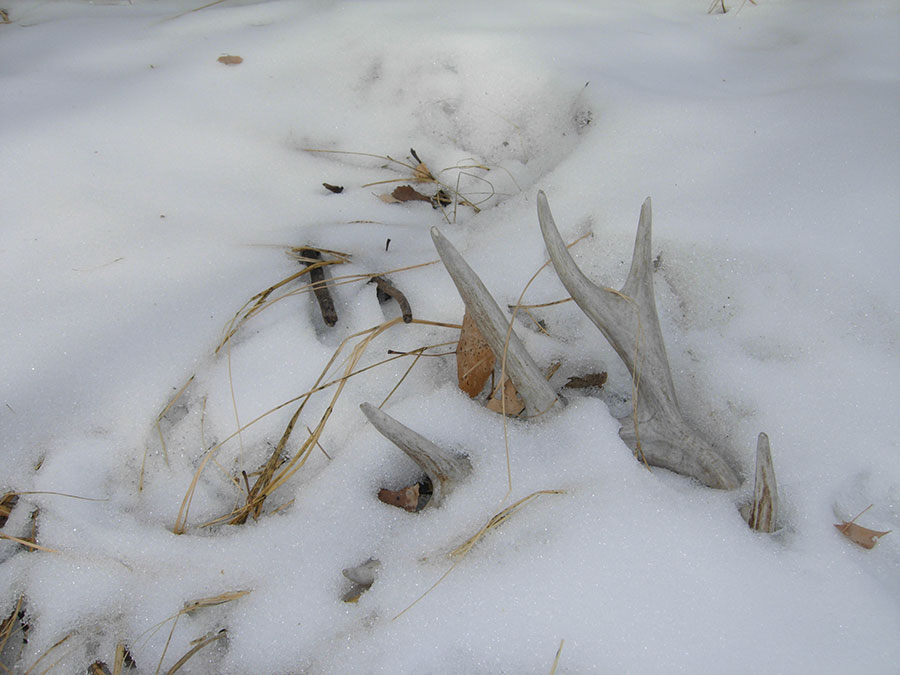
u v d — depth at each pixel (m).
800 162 0.82
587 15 1.09
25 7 1.26
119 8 1.26
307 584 0.64
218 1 1.26
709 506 0.64
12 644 0.64
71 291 0.81
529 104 0.99
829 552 0.62
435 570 0.63
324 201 0.93
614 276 0.80
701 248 0.79
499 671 0.59
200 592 0.64
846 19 1.02
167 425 0.74
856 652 0.58
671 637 0.59
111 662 0.63
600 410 0.69
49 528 0.66
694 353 0.75
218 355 0.77
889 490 0.66
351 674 0.60
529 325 0.79
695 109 0.89
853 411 0.69
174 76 1.05
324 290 0.81
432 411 0.72
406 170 0.98
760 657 0.58
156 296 0.81
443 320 0.80
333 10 1.14
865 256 0.75
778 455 0.68
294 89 1.05
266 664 0.61
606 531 0.63
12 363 0.75
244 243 0.87
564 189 0.87
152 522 0.69
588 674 0.58
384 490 0.69
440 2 1.13
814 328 0.74
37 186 0.89
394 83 1.05
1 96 1.01
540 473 0.66
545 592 0.61
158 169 0.94
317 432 0.71
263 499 0.69
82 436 0.72
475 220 0.90
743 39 1.04
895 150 0.81
